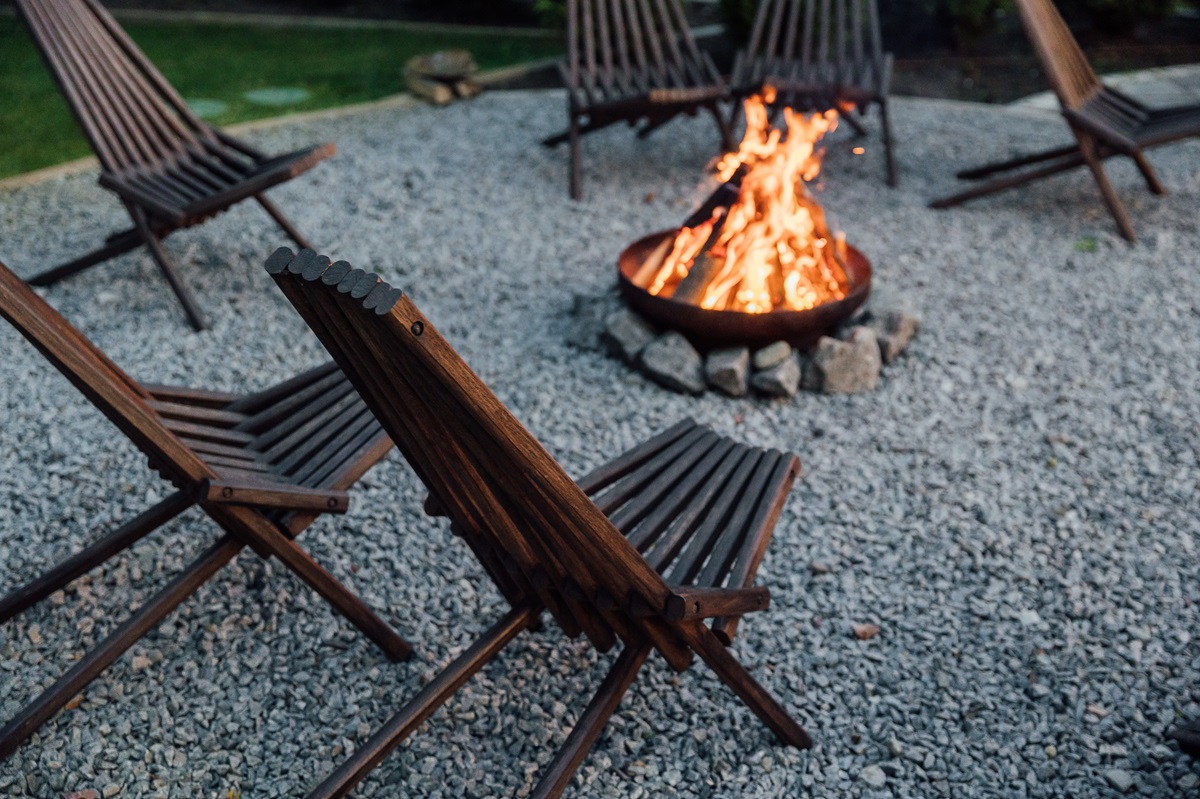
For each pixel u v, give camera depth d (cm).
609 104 456
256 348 349
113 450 291
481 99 625
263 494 190
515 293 388
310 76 669
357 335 146
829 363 320
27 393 319
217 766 194
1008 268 408
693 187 488
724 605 172
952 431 305
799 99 468
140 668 214
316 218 451
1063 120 584
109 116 368
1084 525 263
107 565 242
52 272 379
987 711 208
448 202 470
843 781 193
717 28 739
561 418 310
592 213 459
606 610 172
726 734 203
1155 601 237
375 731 200
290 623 228
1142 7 689
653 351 324
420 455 168
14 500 268
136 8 815
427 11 836
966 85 659
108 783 190
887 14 723
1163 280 397
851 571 247
